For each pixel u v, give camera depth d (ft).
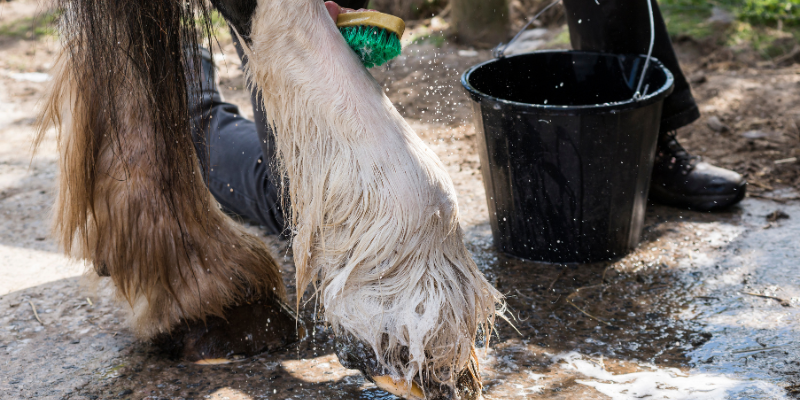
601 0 8.40
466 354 4.59
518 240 8.05
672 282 7.44
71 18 4.99
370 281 4.51
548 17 17.69
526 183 7.63
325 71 4.55
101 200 5.50
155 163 5.32
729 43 15.10
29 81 15.90
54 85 5.72
